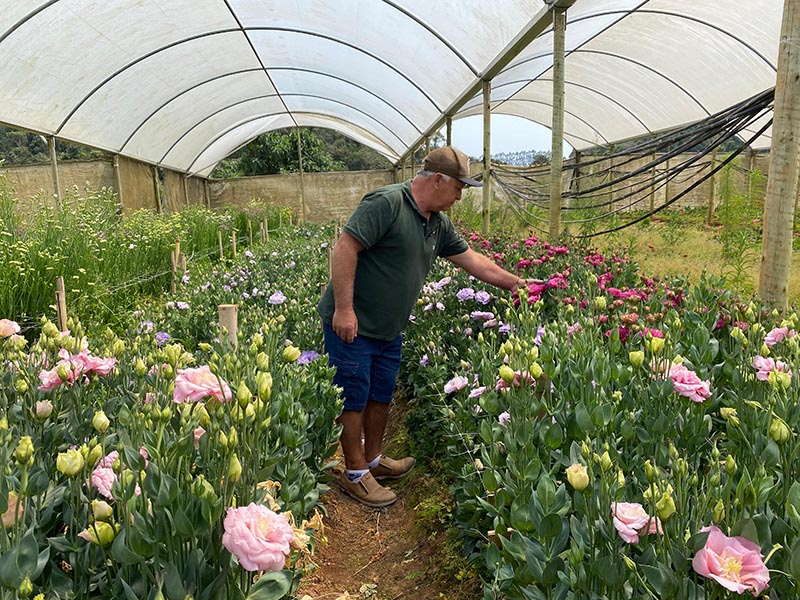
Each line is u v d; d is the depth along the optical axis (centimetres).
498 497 168
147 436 149
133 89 1042
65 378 181
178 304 467
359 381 313
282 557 109
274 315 418
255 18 884
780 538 120
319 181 2195
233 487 133
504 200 1791
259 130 2039
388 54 973
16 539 115
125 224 880
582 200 1412
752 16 762
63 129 995
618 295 305
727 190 920
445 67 911
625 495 147
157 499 124
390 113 1519
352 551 300
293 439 209
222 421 151
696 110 1180
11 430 171
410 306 318
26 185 1306
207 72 1140
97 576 138
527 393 191
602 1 692
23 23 679
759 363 190
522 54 804
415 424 388
